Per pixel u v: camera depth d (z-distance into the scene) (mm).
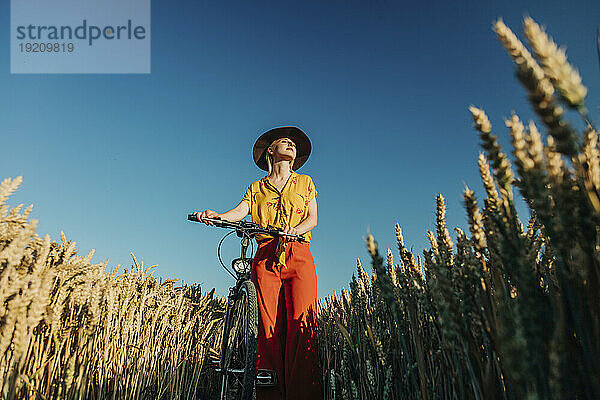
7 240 1645
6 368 1487
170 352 3906
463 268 989
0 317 1489
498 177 792
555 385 633
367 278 2502
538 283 860
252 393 2740
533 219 946
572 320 726
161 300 3973
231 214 3486
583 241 663
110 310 2705
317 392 2891
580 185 673
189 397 3850
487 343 970
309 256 3258
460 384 959
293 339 2984
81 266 2092
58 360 1922
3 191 1665
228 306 3660
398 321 1138
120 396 2861
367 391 2027
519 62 582
